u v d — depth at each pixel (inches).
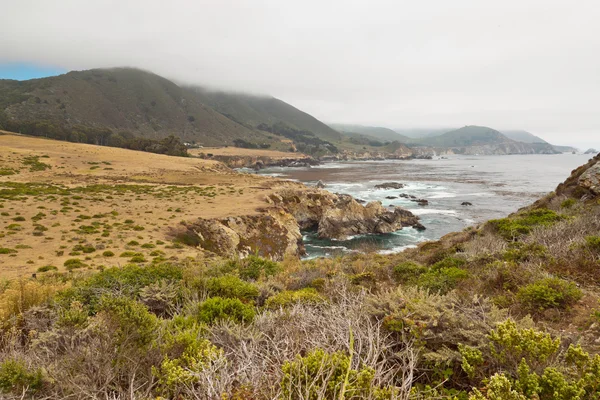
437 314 144.6
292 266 522.0
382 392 99.7
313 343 138.5
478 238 535.8
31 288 301.0
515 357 118.3
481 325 144.1
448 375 124.3
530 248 355.3
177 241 1079.6
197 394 119.3
